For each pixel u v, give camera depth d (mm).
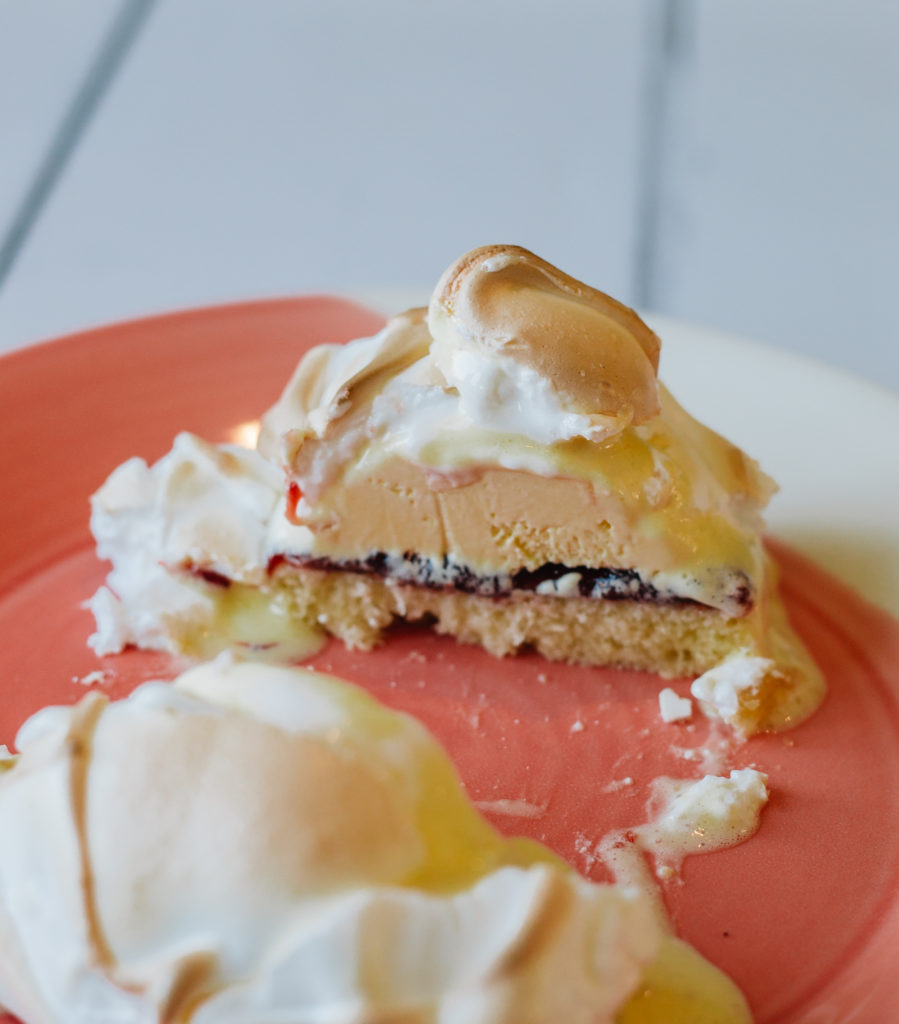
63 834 225
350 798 228
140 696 241
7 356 359
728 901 263
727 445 309
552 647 308
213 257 451
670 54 554
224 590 312
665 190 480
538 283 286
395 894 221
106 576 323
